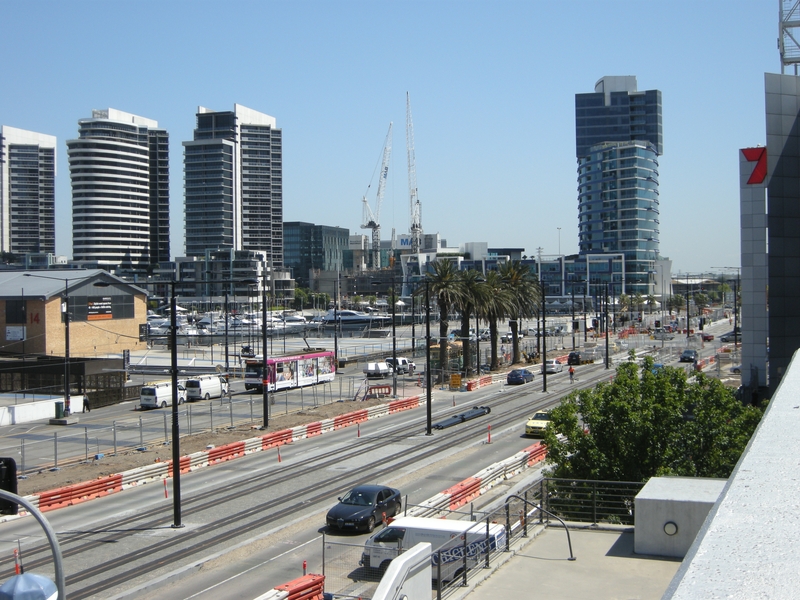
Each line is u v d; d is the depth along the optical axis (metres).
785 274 46.88
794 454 5.66
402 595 13.27
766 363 55.78
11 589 9.09
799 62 56.00
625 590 14.62
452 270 82.94
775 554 4.14
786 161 46.94
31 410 58.47
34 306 92.56
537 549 17.64
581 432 26.05
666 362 91.81
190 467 40.31
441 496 29.52
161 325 153.00
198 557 25.06
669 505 16.59
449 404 65.88
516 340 97.31
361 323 167.62
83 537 27.77
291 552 25.25
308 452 44.75
